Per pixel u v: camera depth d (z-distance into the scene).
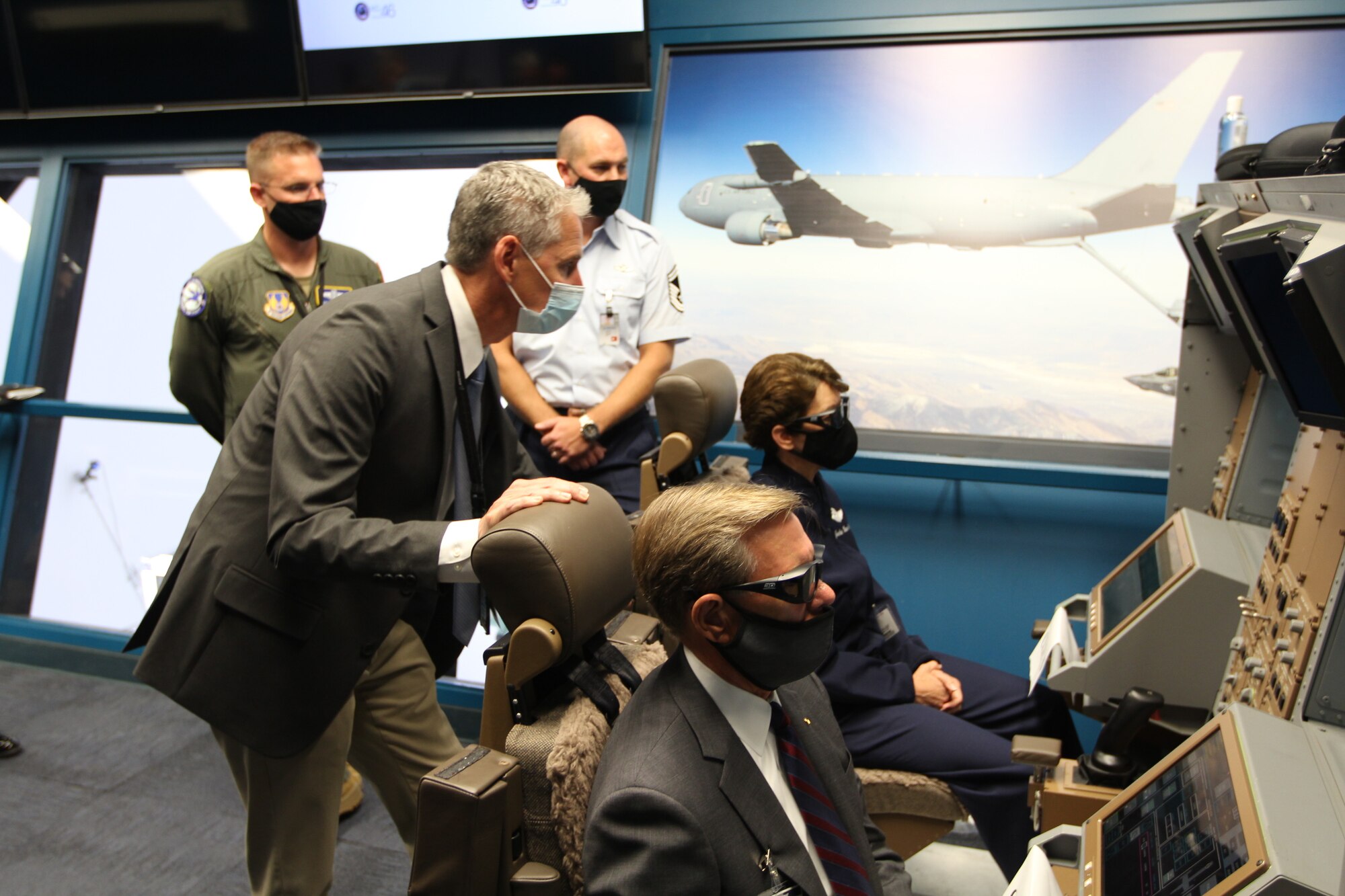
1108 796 1.46
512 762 1.03
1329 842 0.84
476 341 1.54
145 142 3.49
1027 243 2.77
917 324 2.85
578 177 2.53
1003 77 2.79
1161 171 2.67
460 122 3.19
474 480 1.58
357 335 1.40
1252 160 1.53
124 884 2.19
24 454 3.64
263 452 1.47
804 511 1.78
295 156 2.41
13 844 2.34
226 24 3.13
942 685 2.00
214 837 2.39
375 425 1.44
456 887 0.98
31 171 3.71
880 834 1.30
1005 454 2.76
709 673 1.10
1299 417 1.38
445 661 1.77
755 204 2.96
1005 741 1.81
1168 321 2.66
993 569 2.79
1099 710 1.96
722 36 2.97
